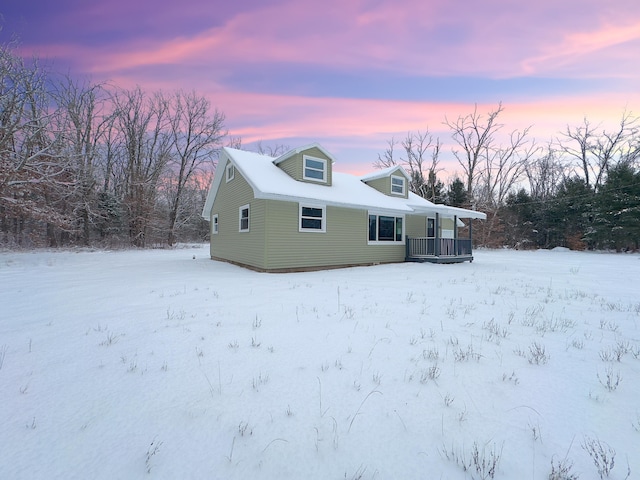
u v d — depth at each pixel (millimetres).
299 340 4145
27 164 15109
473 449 2156
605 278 10586
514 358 3695
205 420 2449
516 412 2605
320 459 2055
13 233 20906
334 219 12969
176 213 29484
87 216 23531
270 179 11938
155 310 5520
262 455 2084
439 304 6312
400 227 15891
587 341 4297
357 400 2748
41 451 2113
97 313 5336
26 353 3697
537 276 11023
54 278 9273
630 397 2861
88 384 3006
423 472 1953
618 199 25328
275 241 11250
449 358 3645
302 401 2725
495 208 32094
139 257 17641
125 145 27703
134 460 2037
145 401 2713
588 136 32406
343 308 5809
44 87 16875
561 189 32656
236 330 4492
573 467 1992
